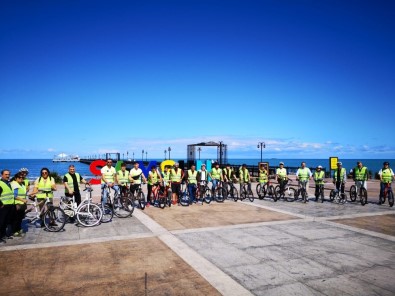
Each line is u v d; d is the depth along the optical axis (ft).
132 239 24.23
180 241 23.59
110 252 21.01
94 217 29.30
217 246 22.36
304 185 44.29
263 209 38.19
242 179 46.19
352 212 36.09
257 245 22.58
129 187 38.58
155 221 30.94
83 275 17.11
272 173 99.04
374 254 20.54
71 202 29.50
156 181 41.68
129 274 17.24
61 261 19.29
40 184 28.19
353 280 16.38
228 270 17.80
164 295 14.70
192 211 36.76
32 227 28.37
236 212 36.06
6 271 17.71
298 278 16.66
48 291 15.17
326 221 30.96
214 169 45.78
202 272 17.42
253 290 15.23
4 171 24.04
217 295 14.69
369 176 91.61
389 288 15.42
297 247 22.09
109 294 14.83
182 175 44.75
